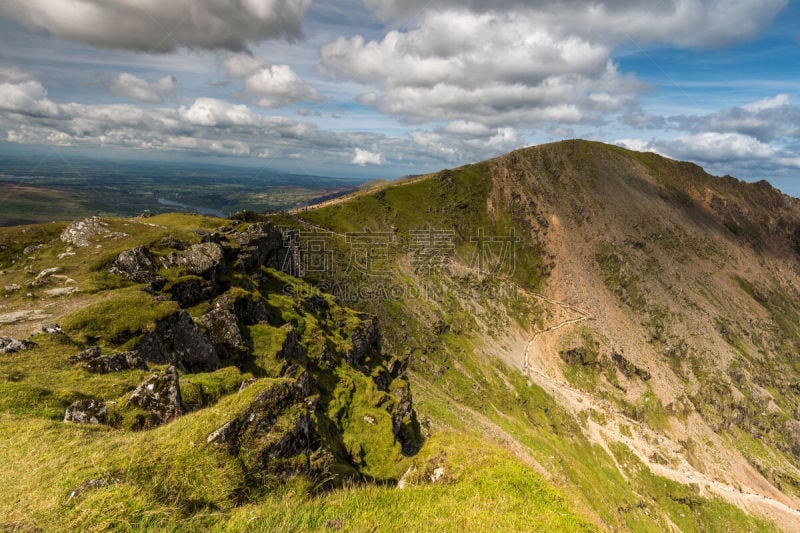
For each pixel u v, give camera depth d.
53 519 10.24
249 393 17.45
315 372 58.22
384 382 80.94
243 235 93.56
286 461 15.94
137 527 10.37
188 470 13.12
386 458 44.75
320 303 97.06
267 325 55.62
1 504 10.84
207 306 51.06
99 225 60.81
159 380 21.62
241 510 12.03
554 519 15.27
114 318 34.56
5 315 35.59
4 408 18.67
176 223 96.12
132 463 12.85
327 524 11.99
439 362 169.75
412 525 12.81
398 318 180.38
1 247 53.34
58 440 15.11
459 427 114.00
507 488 17.05
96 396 22.28
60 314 36.62
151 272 48.88
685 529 139.12
